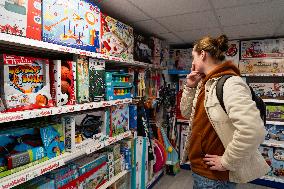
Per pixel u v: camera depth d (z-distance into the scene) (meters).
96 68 2.09
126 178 2.79
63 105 1.70
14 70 1.36
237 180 1.29
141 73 3.10
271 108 3.73
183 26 3.13
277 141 3.65
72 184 1.85
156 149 3.40
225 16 2.66
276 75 3.64
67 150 1.82
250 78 4.22
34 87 1.49
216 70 1.36
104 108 2.32
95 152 2.36
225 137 1.24
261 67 3.82
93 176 2.11
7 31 1.28
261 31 3.41
